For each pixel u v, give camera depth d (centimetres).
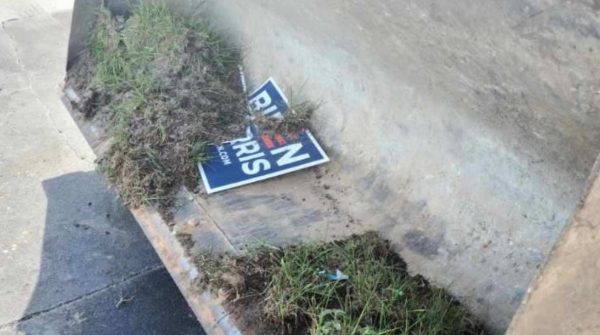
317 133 260
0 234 300
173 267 210
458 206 210
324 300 186
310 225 223
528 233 192
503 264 194
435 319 181
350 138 249
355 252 207
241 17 305
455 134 212
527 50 157
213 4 320
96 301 270
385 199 229
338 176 244
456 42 178
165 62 288
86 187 333
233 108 274
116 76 285
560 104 161
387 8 195
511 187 197
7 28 491
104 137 264
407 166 227
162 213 228
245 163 246
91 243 298
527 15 150
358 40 231
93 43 306
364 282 191
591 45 141
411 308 185
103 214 315
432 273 203
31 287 275
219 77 291
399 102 230
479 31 167
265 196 235
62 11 525
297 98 272
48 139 370
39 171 344
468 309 190
